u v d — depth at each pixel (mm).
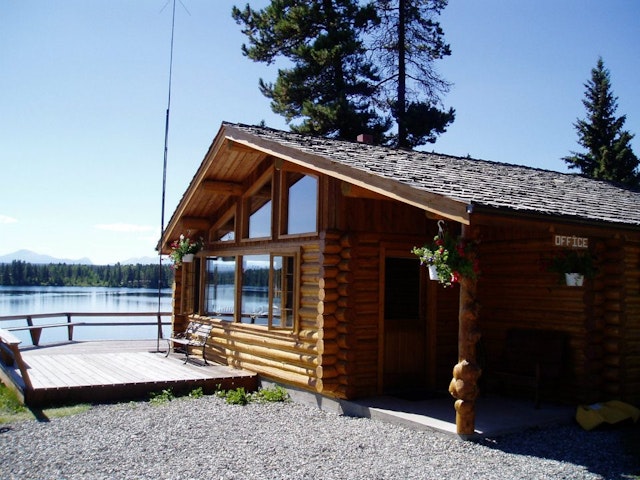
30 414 8672
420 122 23672
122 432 7746
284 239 10586
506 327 10125
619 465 6254
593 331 8875
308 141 10445
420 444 7074
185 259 14312
